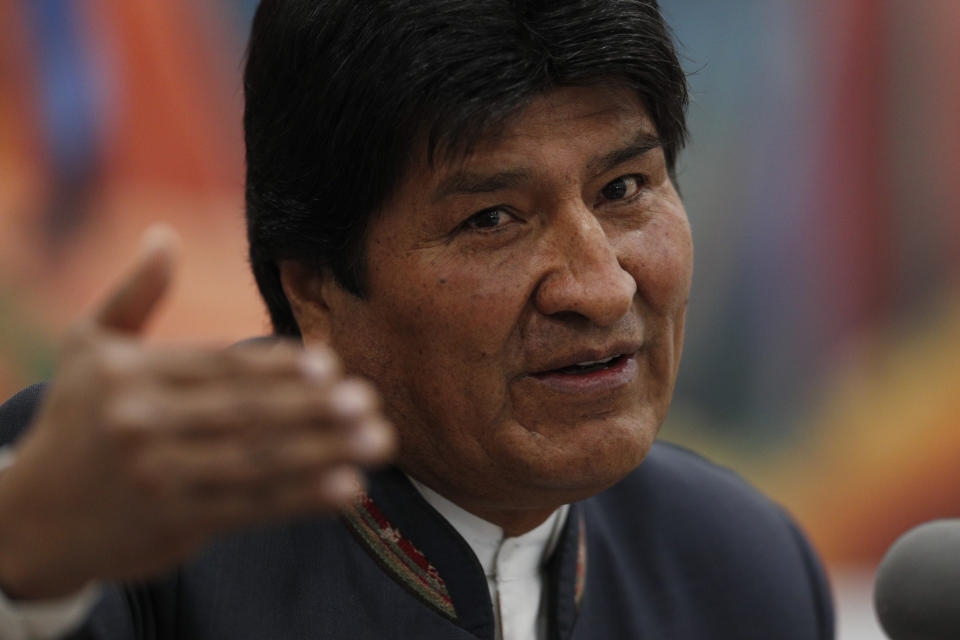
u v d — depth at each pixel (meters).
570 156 2.21
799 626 3.17
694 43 6.60
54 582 1.53
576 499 2.47
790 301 6.84
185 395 1.25
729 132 6.69
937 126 6.88
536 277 2.23
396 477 2.57
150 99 6.03
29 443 1.46
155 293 1.50
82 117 5.92
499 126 2.15
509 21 2.13
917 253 6.94
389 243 2.28
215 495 1.26
